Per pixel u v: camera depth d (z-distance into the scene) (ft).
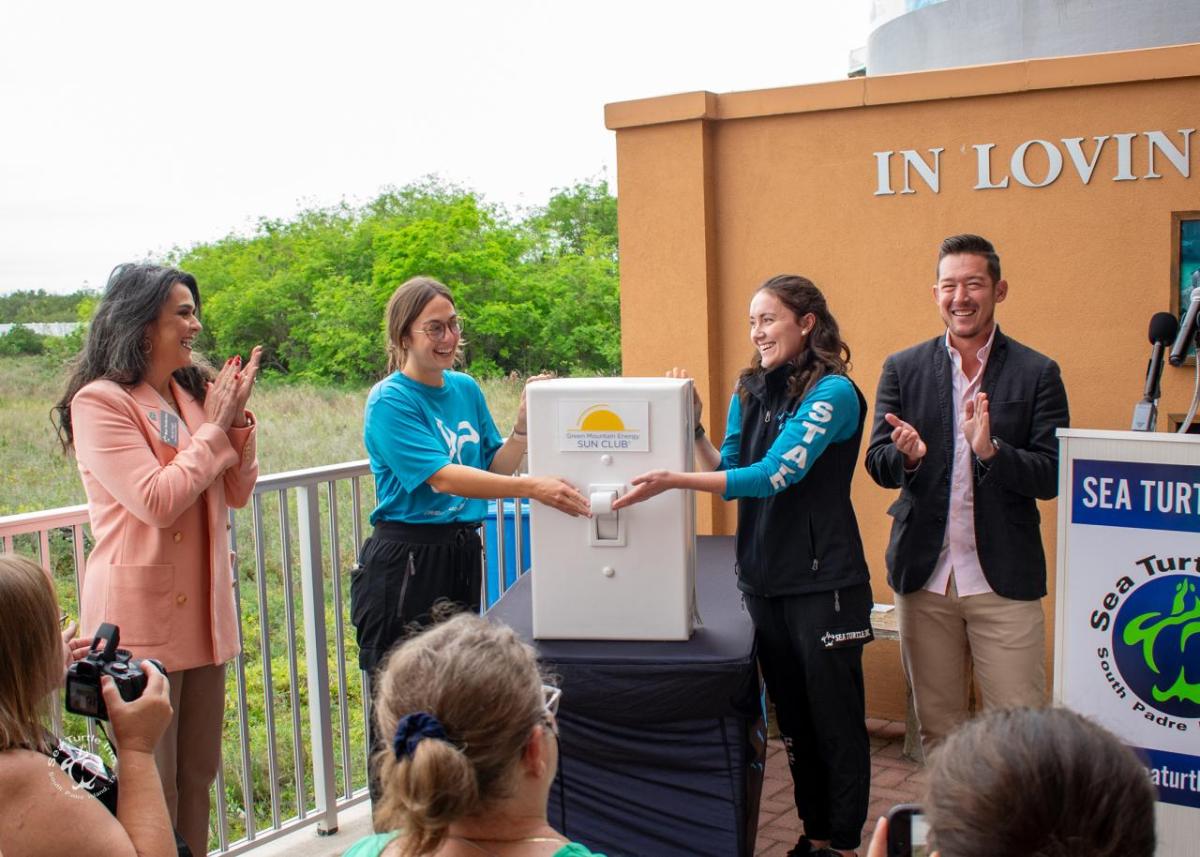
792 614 11.25
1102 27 15.85
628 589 10.41
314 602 13.39
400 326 12.19
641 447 10.20
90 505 10.50
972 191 15.34
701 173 16.46
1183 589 8.97
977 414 11.23
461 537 12.46
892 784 14.52
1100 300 14.88
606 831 10.56
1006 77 14.89
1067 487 9.31
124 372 10.37
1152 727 9.14
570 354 59.67
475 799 5.14
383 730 5.44
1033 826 3.93
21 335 56.80
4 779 6.54
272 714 13.00
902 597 12.48
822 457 11.07
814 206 16.19
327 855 13.10
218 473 10.44
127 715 7.36
